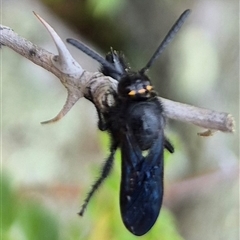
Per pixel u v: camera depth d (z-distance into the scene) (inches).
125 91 7.6
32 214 8.5
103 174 8.1
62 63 7.2
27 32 11.0
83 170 10.4
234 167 10.7
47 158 10.4
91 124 10.8
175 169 10.7
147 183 7.8
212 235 11.1
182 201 10.9
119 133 7.8
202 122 7.3
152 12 11.7
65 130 10.6
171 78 11.6
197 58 11.4
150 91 7.7
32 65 10.8
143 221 7.7
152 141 7.7
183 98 11.5
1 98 10.5
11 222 8.4
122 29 11.8
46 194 9.4
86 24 11.8
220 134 11.2
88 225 9.0
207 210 11.0
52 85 10.8
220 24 11.6
